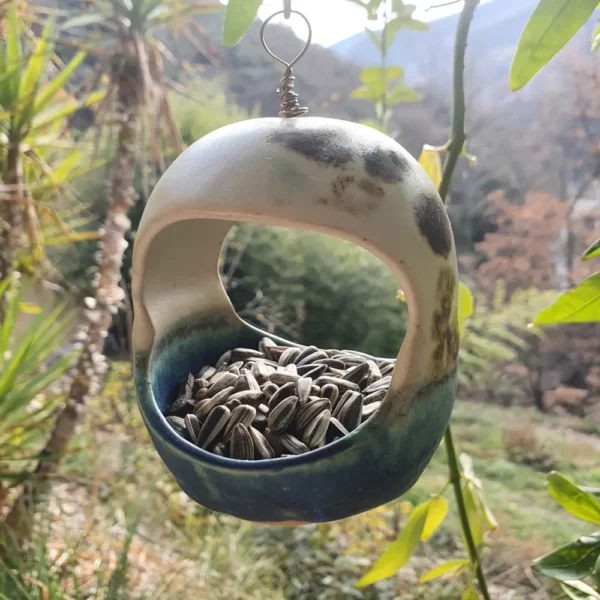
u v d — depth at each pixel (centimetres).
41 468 50
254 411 20
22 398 46
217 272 25
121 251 51
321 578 62
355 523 67
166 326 22
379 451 16
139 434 77
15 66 50
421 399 16
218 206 15
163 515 63
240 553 62
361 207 15
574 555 21
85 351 50
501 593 60
